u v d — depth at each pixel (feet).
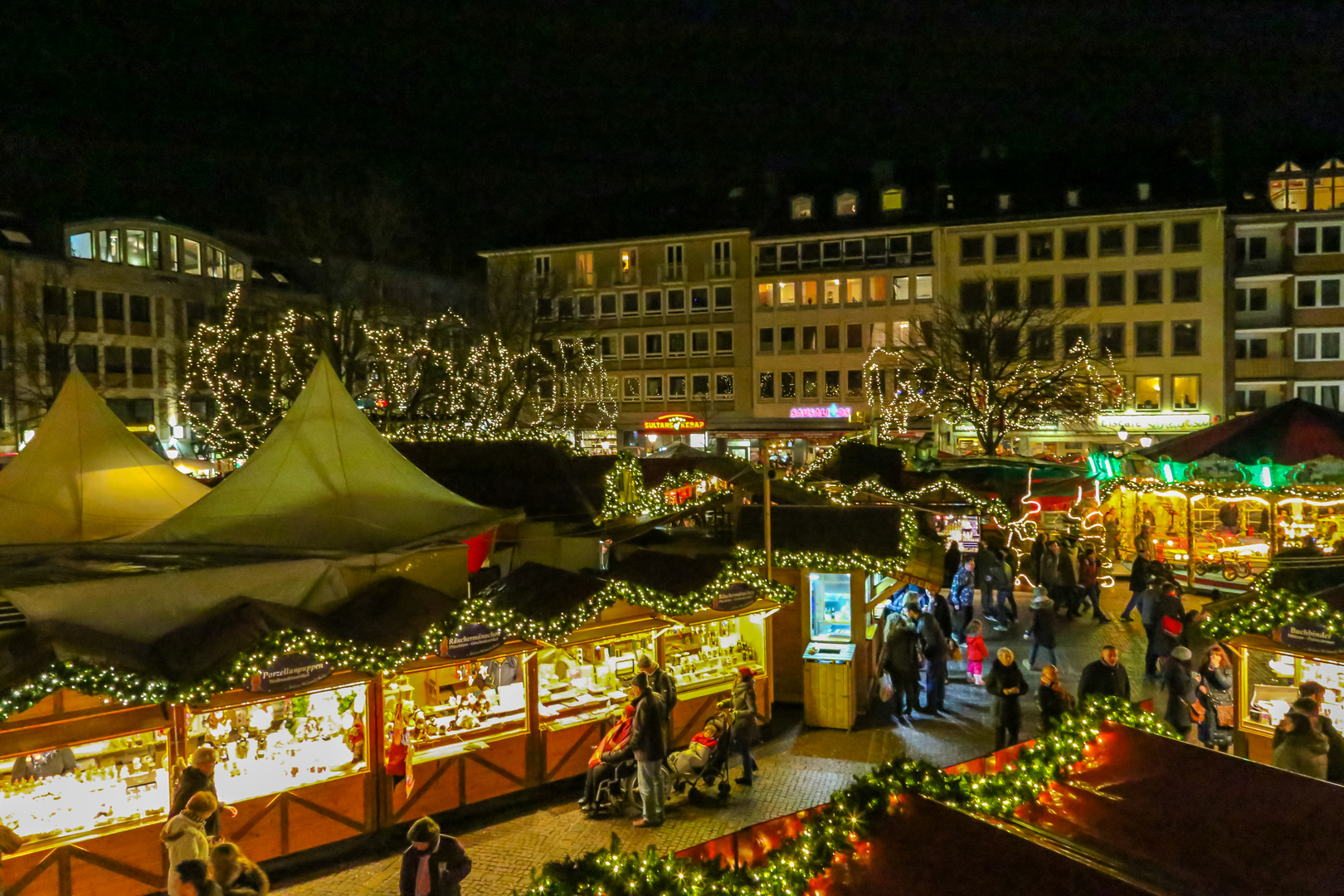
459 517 39.83
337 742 31.45
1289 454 62.85
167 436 154.61
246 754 29.68
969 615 56.34
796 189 188.85
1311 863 16.74
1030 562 75.82
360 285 108.06
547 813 34.32
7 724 26.08
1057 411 136.56
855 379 178.40
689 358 189.47
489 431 60.85
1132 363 161.38
